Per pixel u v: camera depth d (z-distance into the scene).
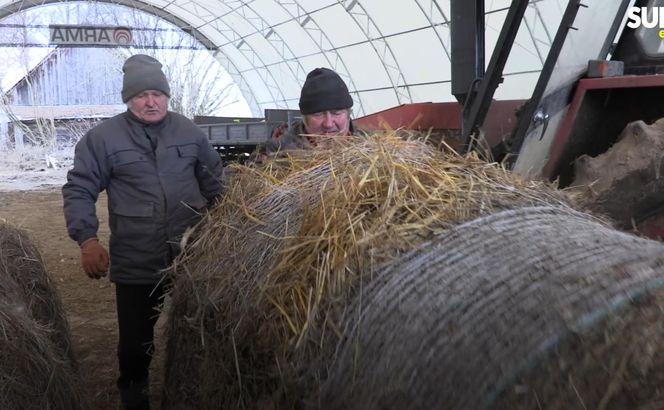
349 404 1.66
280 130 3.92
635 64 3.96
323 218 2.11
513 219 1.94
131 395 3.42
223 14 22.56
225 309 2.32
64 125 24.59
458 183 2.19
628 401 1.19
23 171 19.44
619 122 3.37
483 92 3.32
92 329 5.09
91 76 27.67
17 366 2.43
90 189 3.18
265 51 22.86
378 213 2.06
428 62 16.09
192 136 3.34
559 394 1.26
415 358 1.55
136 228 3.20
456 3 3.50
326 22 18.31
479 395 1.37
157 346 4.21
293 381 1.88
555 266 1.55
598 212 2.75
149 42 25.12
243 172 2.99
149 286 3.29
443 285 1.66
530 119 3.20
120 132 3.21
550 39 3.37
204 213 3.24
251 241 2.43
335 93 3.25
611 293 1.36
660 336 1.23
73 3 25.98
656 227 2.91
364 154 2.44
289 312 2.00
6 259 3.28
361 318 1.76
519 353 1.36
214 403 2.39
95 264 3.12
